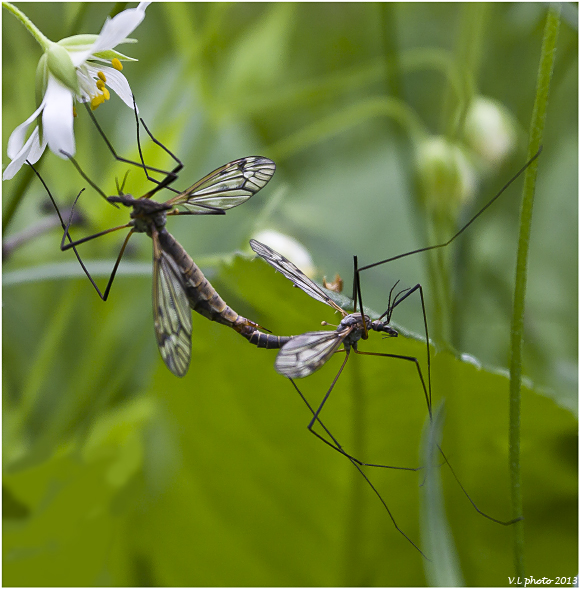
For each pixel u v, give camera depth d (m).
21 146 0.33
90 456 0.36
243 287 0.34
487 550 0.35
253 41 0.40
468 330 0.39
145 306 0.39
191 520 0.35
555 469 0.35
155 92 0.40
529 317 0.39
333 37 0.47
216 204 0.34
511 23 0.41
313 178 0.44
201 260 0.36
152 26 0.43
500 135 0.38
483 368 0.34
